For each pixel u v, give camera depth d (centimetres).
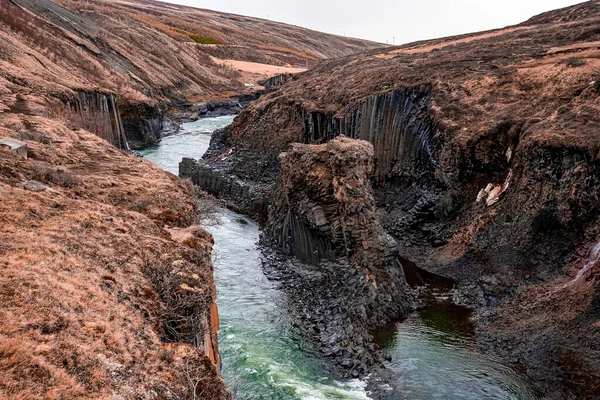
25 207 1538
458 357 2128
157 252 1534
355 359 2106
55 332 975
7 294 1027
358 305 2431
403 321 2469
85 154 2841
